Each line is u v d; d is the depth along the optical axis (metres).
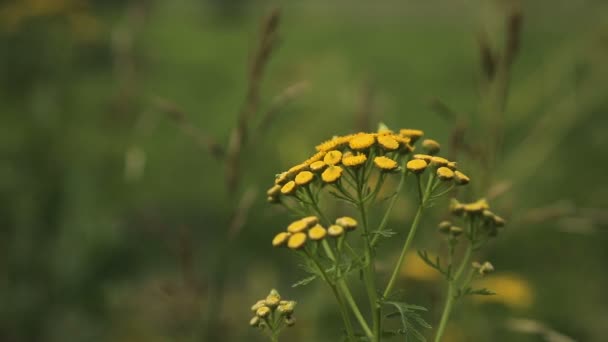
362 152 1.59
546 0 5.88
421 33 16.70
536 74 4.48
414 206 3.03
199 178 6.59
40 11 5.15
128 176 2.77
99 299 4.20
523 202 5.21
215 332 2.72
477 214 1.75
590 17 4.93
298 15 19.09
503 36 3.12
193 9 20.69
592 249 4.89
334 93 4.63
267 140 5.35
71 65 5.34
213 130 8.38
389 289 1.56
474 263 1.72
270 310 1.63
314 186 1.66
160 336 3.63
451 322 2.97
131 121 4.19
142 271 4.49
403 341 3.00
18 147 4.68
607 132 6.34
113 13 13.56
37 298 4.15
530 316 3.84
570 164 6.06
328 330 3.32
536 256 4.80
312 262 1.53
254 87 2.61
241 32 17.47
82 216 4.43
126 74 3.57
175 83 11.02
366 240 1.53
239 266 4.68
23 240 4.25
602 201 5.48
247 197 2.64
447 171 1.53
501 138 2.58
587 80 4.11
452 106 9.01
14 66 5.25
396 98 9.23
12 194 4.37
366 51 14.20
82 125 5.53
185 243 2.77
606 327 4.09
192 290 2.76
